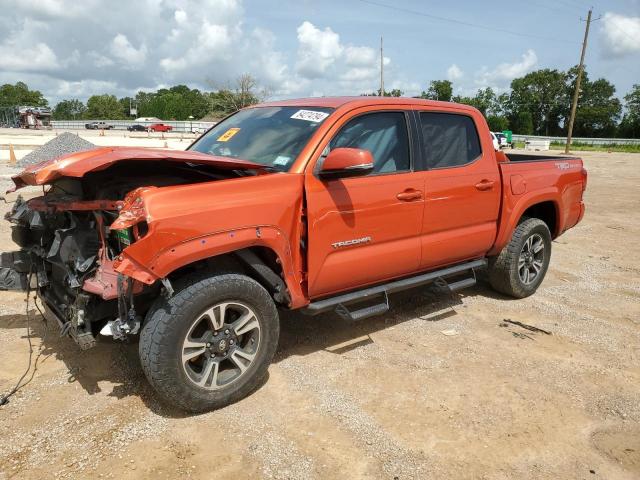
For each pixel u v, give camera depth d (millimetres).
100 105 131875
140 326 3146
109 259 3201
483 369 3945
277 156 3742
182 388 3059
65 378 3602
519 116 94375
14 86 139750
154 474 2713
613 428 3275
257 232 3275
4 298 4992
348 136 3859
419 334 4539
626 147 53375
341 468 2818
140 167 3568
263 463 2824
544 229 5453
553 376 3881
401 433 3135
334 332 4520
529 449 3039
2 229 7305
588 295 5762
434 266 4562
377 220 3912
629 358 4227
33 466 2742
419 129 4301
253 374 3381
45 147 12945
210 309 3107
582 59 39969
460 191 4496
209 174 3598
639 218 10875
